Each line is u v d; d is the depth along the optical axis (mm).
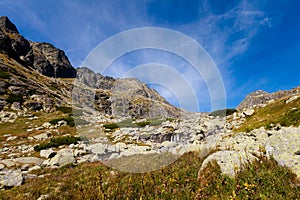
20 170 11891
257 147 9875
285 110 16812
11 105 37469
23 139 22312
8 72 56125
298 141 7543
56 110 41094
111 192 7445
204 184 6914
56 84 78688
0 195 8812
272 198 5469
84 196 7562
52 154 16422
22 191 9203
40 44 126750
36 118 32781
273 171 6738
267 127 14297
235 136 14375
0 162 14219
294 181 6211
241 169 7164
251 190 5785
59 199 7852
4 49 82375
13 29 103688
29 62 95812
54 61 117562
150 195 6871
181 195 6562
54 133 24109
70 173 11367
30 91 47562
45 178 10914
